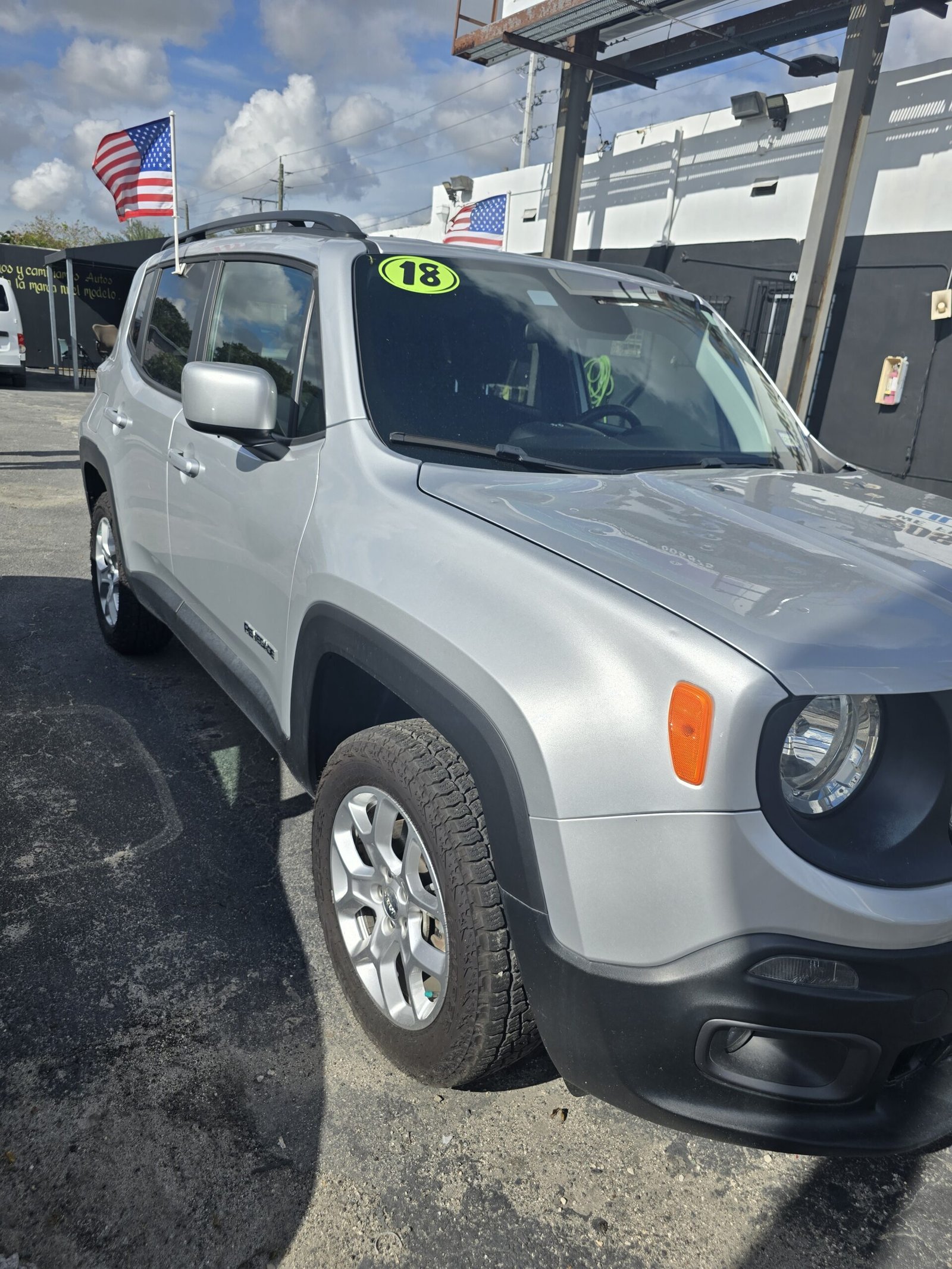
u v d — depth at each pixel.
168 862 2.77
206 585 2.94
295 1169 1.80
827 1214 1.80
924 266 8.84
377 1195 1.76
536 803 1.53
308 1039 2.13
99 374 4.33
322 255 2.61
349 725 2.35
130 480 3.62
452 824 1.73
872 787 1.50
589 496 2.07
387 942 2.03
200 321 3.23
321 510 2.21
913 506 2.29
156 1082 1.96
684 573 1.62
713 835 1.38
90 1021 2.12
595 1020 1.52
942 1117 1.61
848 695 1.41
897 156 9.01
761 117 10.35
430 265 2.70
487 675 1.61
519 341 2.61
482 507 1.91
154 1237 1.64
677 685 1.41
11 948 2.34
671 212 11.75
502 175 15.05
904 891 1.45
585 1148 1.91
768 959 1.40
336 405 2.34
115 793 3.13
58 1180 1.73
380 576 1.91
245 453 2.66
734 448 2.75
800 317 8.73
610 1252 1.69
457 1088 1.95
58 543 6.49
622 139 12.44
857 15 7.97
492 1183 1.81
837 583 1.65
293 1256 1.63
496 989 1.71
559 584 1.61
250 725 3.74
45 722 3.61
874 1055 1.47
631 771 1.44
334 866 2.15
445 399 2.39
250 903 2.62
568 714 1.50
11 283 23.36
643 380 2.79
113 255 20.22
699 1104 1.52
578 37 11.08
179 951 2.39
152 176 4.61
